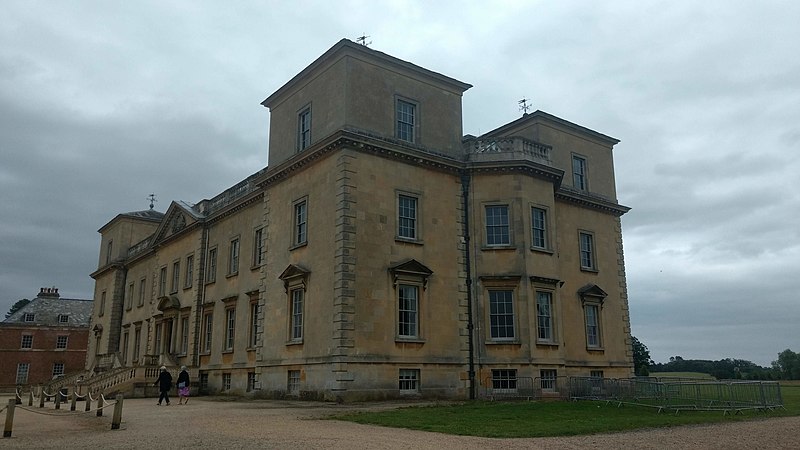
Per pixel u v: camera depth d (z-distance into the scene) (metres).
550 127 36.97
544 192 32.19
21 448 12.95
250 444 13.13
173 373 38.84
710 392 23.33
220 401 30.47
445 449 12.59
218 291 39.88
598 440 14.55
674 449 13.14
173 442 13.64
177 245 46.97
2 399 42.28
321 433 15.19
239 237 38.44
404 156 29.72
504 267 30.28
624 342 37.25
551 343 30.03
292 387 29.28
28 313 78.56
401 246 28.77
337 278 26.75
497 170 31.45
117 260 58.69
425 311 28.69
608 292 37.25
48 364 76.44
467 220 31.33
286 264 31.23
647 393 24.36
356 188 27.88
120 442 13.78
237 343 36.25
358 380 25.95
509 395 28.78
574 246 36.03
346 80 28.95
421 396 27.55
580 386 27.52
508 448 12.92
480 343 29.72
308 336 28.25
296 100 32.97
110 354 52.31
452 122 32.56
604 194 39.06
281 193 32.81
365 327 26.69
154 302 49.00
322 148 28.97
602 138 39.72
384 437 14.48
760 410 22.98
